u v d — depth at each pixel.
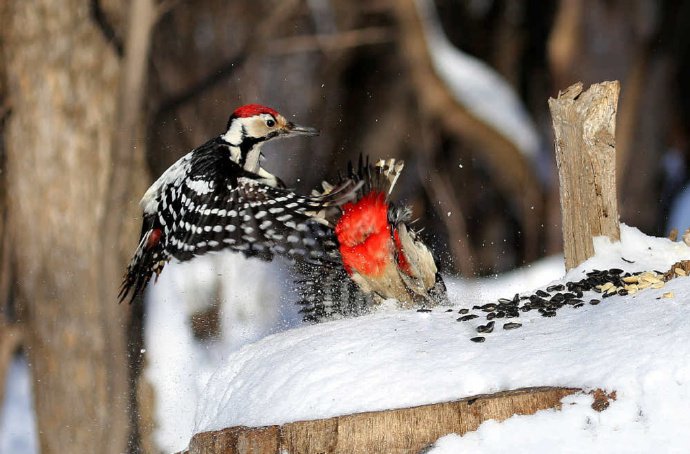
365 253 7.58
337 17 19.89
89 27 12.86
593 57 21.31
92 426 12.62
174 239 8.10
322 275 7.95
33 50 12.84
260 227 7.78
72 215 12.77
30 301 12.88
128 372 12.45
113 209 12.17
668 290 6.13
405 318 6.51
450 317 6.46
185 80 17.59
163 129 15.38
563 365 5.41
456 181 19.80
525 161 19.23
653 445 4.88
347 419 5.32
